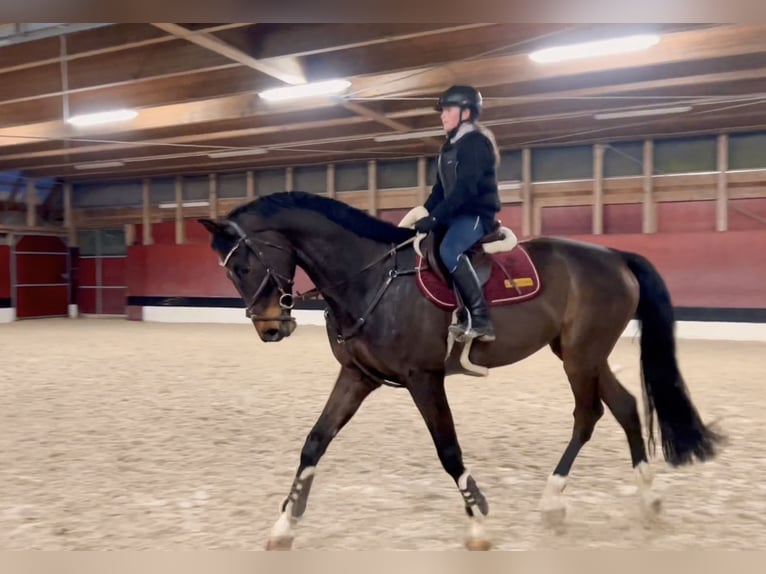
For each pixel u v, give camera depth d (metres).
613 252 3.74
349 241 3.23
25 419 5.84
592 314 3.51
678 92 9.84
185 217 18.19
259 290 3.13
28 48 7.97
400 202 15.56
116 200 19.22
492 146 3.23
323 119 11.40
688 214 12.98
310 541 3.11
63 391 7.24
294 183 16.72
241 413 6.07
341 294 3.22
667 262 12.80
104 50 7.64
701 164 12.88
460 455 3.10
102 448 4.83
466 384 7.63
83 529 3.26
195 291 17.61
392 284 3.19
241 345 11.92
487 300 3.29
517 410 6.13
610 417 5.74
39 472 4.24
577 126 12.12
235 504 3.63
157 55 8.29
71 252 19.91
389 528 3.26
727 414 5.84
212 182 17.66
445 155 3.29
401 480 4.03
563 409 6.17
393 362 3.17
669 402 3.46
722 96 9.85
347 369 3.30
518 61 8.73
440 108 3.29
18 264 18.70
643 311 3.61
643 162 13.24
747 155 12.55
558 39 7.36
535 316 3.39
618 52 7.46
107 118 10.30
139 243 18.89
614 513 3.45
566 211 14.02
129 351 11.01
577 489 3.85
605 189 13.66
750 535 3.12
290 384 7.68
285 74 8.36
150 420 5.78
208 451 4.74
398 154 14.90
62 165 16.16
